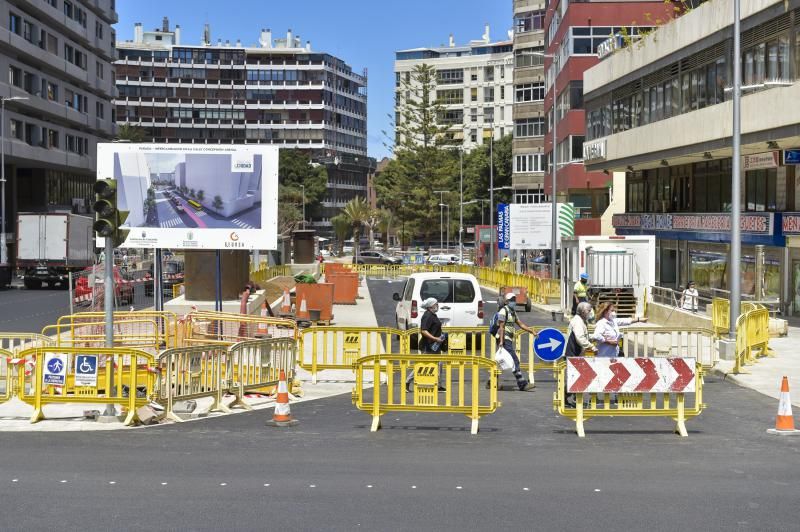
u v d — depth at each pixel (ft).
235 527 26.25
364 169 552.00
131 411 45.85
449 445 40.34
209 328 72.28
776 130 103.50
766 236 114.32
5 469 34.30
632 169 170.30
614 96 167.73
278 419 45.68
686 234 145.07
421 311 80.69
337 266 197.88
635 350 67.87
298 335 65.36
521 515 27.71
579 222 198.49
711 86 124.57
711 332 69.10
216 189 88.38
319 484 31.89
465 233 448.65
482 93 523.70
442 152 382.22
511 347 59.26
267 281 158.40
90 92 297.12
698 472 34.37
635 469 34.91
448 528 26.21
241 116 510.17
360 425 46.09
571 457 37.45
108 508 28.35
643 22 202.80
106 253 47.78
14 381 52.42
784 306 117.50
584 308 51.26
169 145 87.71
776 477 33.50
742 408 51.90
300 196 455.63
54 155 261.03
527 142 301.84
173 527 26.21
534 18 362.94
